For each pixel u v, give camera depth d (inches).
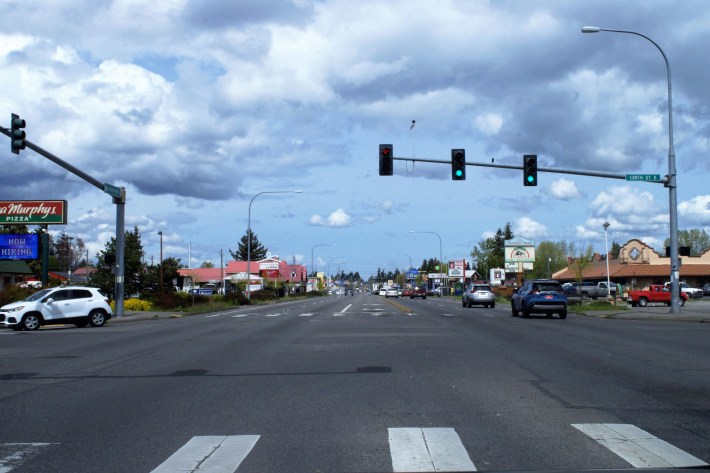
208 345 759.1
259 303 2628.0
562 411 370.9
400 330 953.5
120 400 418.9
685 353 643.5
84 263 5039.4
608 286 2529.5
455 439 308.5
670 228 1290.6
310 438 314.8
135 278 2437.3
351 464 270.7
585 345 724.7
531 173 1111.0
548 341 773.3
